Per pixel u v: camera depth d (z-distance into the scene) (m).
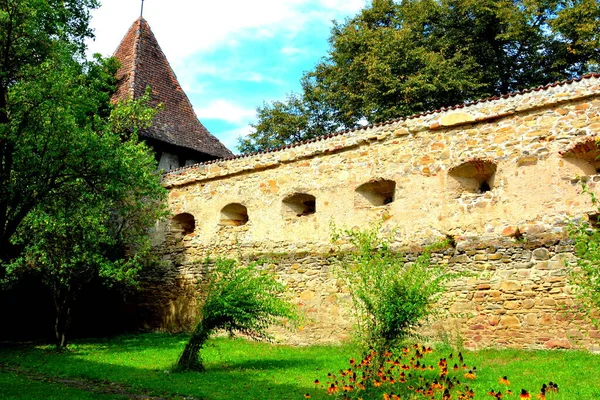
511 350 9.60
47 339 14.70
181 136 20.08
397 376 6.89
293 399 7.01
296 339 12.38
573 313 9.21
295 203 13.78
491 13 21.41
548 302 9.51
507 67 22.33
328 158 13.07
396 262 8.30
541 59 22.03
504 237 10.27
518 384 7.19
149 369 9.62
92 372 9.33
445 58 22.28
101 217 13.48
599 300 7.08
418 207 11.44
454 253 10.73
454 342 10.27
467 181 11.21
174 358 10.86
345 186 12.65
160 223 16.30
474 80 20.86
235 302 9.48
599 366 7.95
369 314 7.79
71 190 10.91
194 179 15.63
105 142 10.63
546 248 9.72
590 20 20.00
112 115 15.24
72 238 12.80
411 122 11.84
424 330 10.62
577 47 21.05
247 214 14.88
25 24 10.18
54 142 9.70
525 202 10.18
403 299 7.50
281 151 13.92
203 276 14.80
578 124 9.87
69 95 10.42
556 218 9.81
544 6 21.58
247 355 11.13
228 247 14.48
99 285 15.76
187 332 14.82
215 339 13.23
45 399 7.07
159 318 15.65
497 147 10.69
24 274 14.23
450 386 5.81
